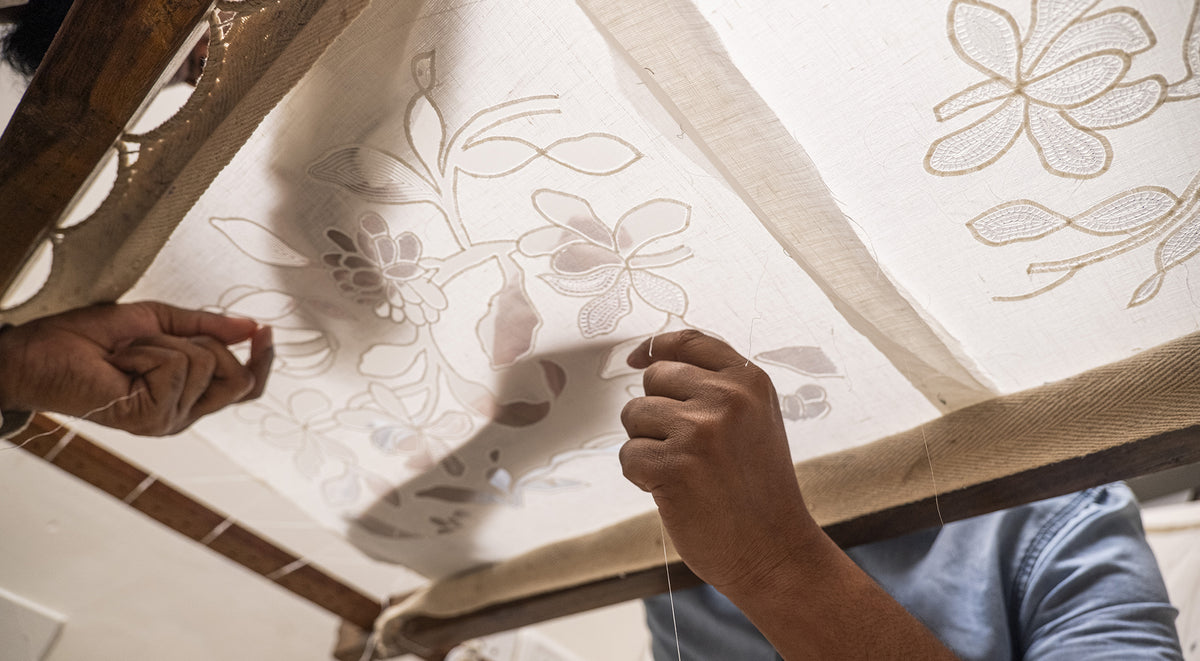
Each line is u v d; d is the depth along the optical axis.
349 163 0.72
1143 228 0.63
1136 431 0.71
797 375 0.81
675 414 0.68
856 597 0.67
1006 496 0.79
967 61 0.56
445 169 0.70
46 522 1.61
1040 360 0.75
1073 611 0.95
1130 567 0.97
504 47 0.62
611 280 0.76
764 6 0.57
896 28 0.56
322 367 0.95
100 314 0.85
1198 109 0.56
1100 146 0.59
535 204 0.71
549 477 1.04
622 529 1.08
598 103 0.63
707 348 0.73
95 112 0.67
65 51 0.63
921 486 0.82
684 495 0.66
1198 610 1.44
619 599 1.14
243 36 0.64
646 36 0.60
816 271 0.70
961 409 0.81
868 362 0.78
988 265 0.67
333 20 0.62
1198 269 0.64
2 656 1.49
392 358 0.92
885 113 0.60
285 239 0.80
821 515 0.89
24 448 1.30
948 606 1.01
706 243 0.70
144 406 0.88
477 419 0.97
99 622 1.64
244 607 1.82
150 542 1.73
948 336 0.74
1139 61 0.54
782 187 0.65
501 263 0.77
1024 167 0.61
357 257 0.80
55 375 0.83
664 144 0.64
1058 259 0.66
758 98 0.61
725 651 1.13
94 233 0.78
